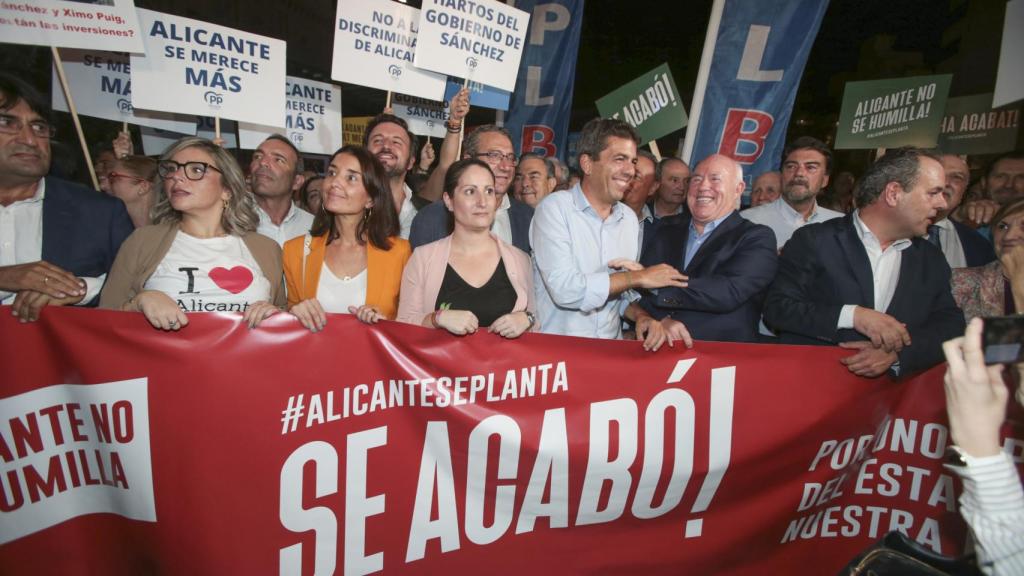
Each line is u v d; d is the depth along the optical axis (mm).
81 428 2207
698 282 2799
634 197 4609
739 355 2564
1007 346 1271
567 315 2994
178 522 2203
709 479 2596
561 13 6516
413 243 3381
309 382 2264
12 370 2133
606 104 5520
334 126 5254
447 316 2383
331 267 2887
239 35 3762
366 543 2361
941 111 5250
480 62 4074
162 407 2176
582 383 2479
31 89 2592
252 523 2234
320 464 2289
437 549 2436
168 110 3635
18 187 2645
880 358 2555
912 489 2652
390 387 2350
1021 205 2893
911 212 2629
